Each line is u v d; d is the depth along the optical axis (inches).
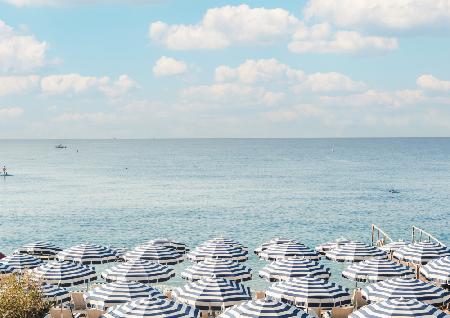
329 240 2242.9
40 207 3348.9
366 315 734.5
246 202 3639.3
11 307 773.3
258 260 1694.1
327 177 5905.5
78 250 1177.4
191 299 859.4
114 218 2878.9
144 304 741.3
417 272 1196.5
